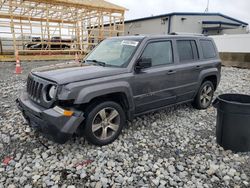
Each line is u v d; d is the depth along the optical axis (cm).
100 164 309
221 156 338
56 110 311
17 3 1374
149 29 2592
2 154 331
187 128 436
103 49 453
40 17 1767
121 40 442
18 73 965
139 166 308
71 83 315
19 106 380
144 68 394
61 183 271
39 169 297
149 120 468
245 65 1334
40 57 1490
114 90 349
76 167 301
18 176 283
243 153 346
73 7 1484
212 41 568
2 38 1678
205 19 2462
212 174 295
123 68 374
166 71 426
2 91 665
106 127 358
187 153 346
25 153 334
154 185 272
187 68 468
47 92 329
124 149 350
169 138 393
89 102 340
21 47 1722
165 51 441
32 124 356
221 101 350
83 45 1725
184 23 2370
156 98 421
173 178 285
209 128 438
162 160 324
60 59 1557
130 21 2788
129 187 268
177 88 457
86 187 266
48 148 346
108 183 274
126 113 391
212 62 535
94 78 338
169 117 490
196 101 526
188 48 492
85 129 336
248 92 723
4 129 409
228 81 906
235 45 1410
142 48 399
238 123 337
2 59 1369
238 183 279
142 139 385
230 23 2486
